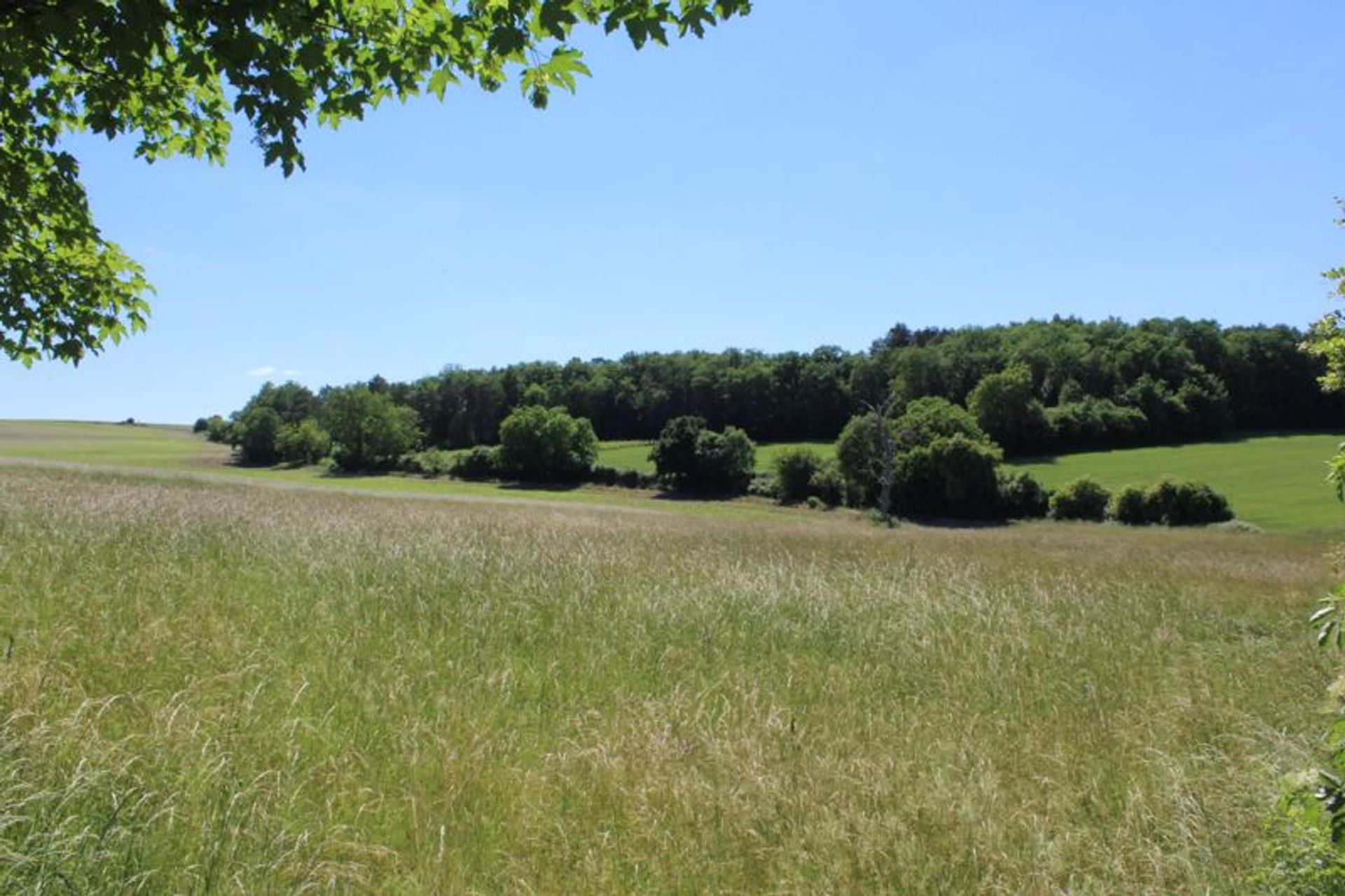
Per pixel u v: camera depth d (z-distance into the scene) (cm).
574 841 395
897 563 1424
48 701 459
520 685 621
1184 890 382
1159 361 8544
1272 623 1073
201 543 1050
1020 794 477
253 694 498
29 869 301
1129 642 893
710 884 366
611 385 11000
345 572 948
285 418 11244
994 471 5631
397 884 347
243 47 355
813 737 541
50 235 608
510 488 7494
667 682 658
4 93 422
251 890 319
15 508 1238
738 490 7069
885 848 400
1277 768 481
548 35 372
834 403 9956
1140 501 4925
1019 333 11175
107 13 336
